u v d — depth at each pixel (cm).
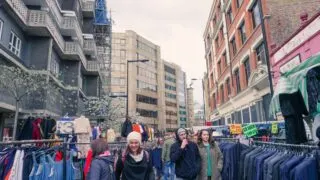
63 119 752
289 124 489
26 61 1836
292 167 408
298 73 439
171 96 9494
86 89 2972
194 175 563
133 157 446
